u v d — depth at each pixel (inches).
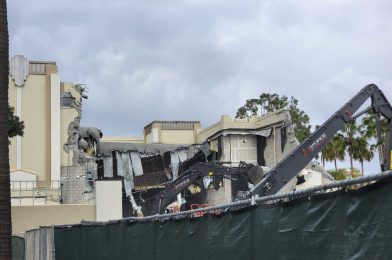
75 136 1932.8
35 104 1881.2
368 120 2623.0
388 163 914.1
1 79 459.5
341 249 197.0
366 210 183.8
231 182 1862.7
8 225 455.2
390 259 170.6
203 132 2357.3
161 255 382.9
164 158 2207.2
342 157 2691.9
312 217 217.0
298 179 1712.6
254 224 267.0
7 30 466.6
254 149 2069.4
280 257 240.1
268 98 3430.1
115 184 1002.7
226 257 292.8
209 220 315.9
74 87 1957.4
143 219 412.2
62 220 989.2
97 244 522.0
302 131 3102.9
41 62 1909.4
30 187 1739.7
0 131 457.7
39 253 766.5
